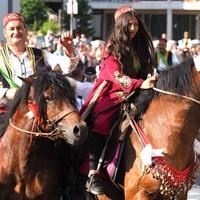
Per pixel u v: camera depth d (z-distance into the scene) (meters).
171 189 6.60
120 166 6.97
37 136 6.71
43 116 6.57
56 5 42.53
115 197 7.16
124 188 6.95
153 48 7.23
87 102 7.23
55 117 6.52
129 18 7.01
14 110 6.86
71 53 7.57
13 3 14.80
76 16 39.50
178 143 6.64
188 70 6.71
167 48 17.11
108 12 52.97
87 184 7.12
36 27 37.22
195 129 6.71
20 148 6.78
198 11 51.47
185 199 6.89
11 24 7.43
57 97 6.52
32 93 6.65
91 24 47.31
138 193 6.77
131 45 7.09
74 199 7.33
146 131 6.81
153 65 7.28
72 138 6.41
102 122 7.08
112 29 7.18
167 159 6.61
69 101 6.56
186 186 6.71
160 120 6.74
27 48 7.59
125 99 7.04
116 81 6.95
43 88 6.55
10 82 7.52
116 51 7.03
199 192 11.30
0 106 7.33
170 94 6.75
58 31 36.28
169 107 6.72
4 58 7.54
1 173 6.90
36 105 6.58
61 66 7.57
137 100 7.02
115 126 7.06
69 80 6.77
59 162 7.07
